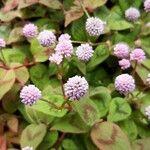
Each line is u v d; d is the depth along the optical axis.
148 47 0.13
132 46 0.13
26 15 0.14
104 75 0.13
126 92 0.11
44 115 0.11
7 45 0.13
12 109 0.12
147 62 0.13
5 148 0.11
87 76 0.13
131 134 0.11
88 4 0.14
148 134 0.11
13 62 0.13
